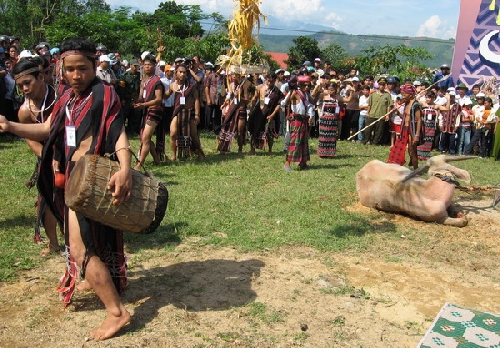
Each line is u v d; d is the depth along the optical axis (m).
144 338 3.62
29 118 4.76
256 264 5.02
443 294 4.59
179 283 4.52
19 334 3.62
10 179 7.69
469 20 16.03
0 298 4.13
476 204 7.79
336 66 32.22
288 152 9.74
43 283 4.43
